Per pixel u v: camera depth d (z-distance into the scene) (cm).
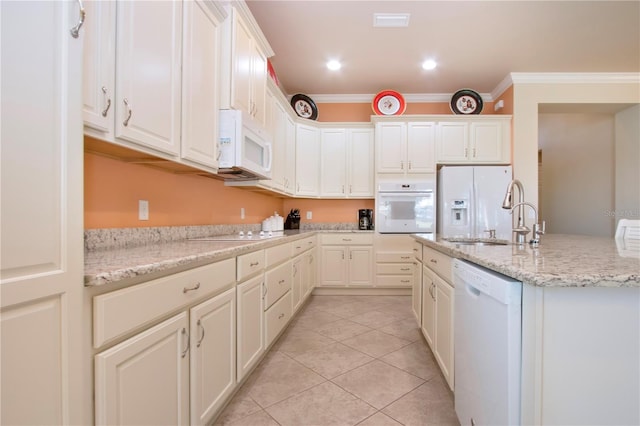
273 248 215
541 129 576
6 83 60
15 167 61
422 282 229
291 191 369
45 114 67
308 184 396
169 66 137
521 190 180
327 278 384
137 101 117
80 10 75
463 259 138
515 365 86
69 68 73
